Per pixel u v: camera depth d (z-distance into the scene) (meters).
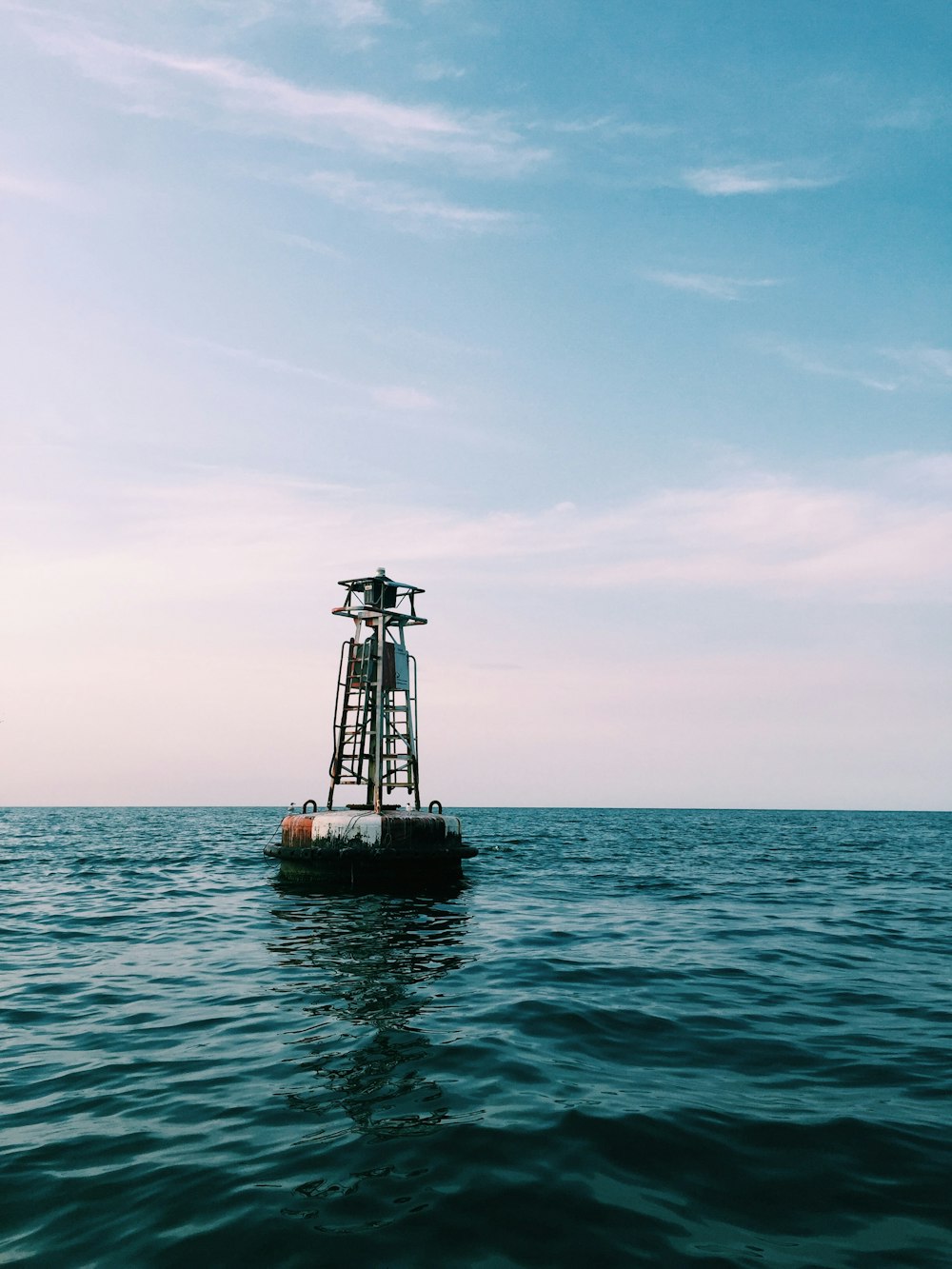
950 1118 5.91
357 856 20.11
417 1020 8.49
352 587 23.28
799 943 13.28
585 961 11.66
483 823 84.50
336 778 22.84
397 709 23.11
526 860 31.95
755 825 87.88
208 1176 4.98
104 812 156.62
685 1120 5.76
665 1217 4.51
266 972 11.12
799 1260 4.09
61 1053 7.60
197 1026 8.44
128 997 9.81
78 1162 5.22
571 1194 4.73
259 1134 5.62
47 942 13.73
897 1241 4.29
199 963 11.82
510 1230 4.36
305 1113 5.98
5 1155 5.35
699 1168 5.07
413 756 22.94
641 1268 4.01
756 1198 4.73
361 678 22.94
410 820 20.67
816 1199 4.72
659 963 11.48
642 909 17.48
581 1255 4.13
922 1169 5.09
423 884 21.14
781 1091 6.44
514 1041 7.71
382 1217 4.49
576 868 28.17
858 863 32.22
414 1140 5.45
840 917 16.50
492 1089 6.42
